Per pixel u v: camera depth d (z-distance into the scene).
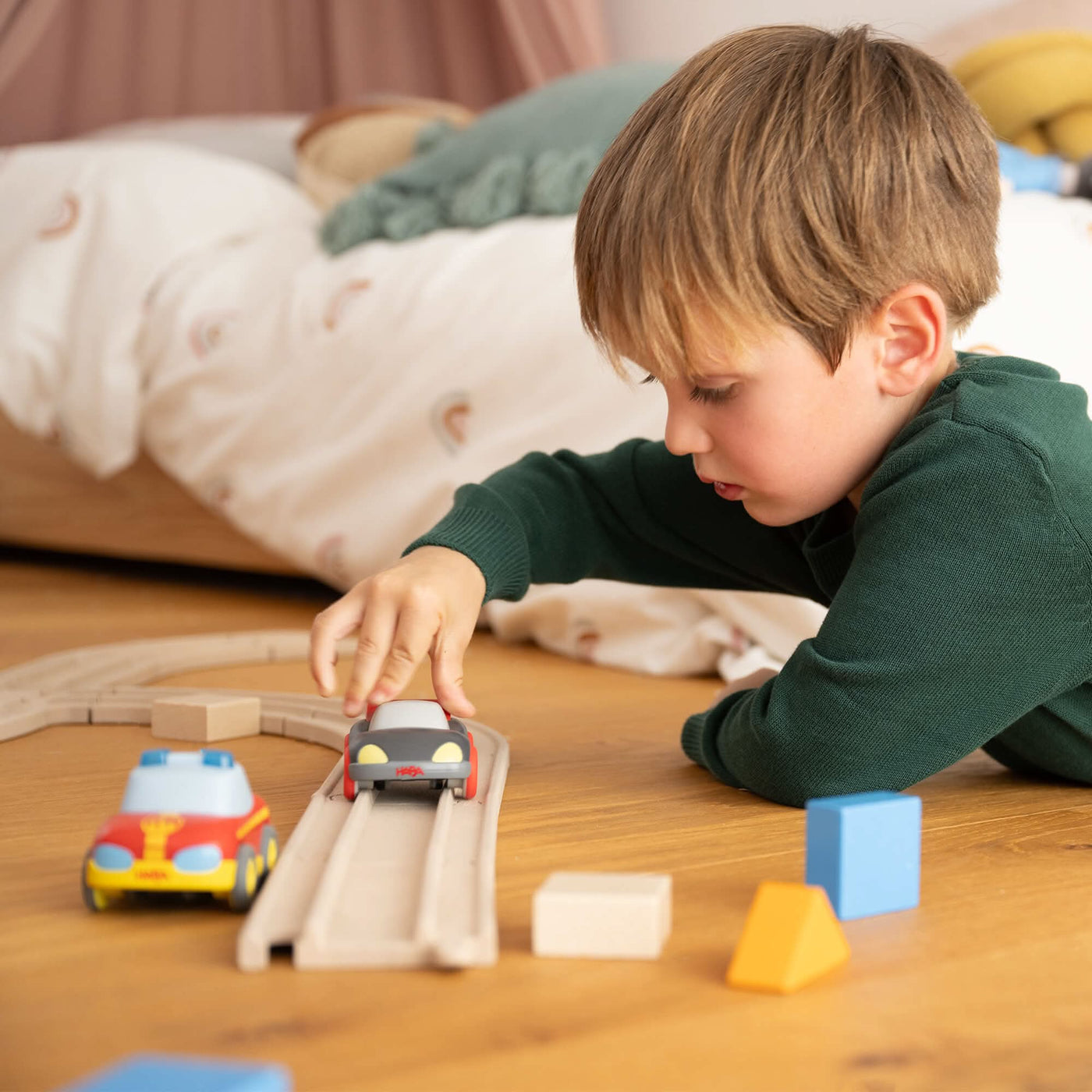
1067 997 0.52
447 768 0.73
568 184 1.70
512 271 1.58
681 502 1.00
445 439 1.56
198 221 2.03
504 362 1.52
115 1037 0.47
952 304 0.81
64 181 2.08
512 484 0.98
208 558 1.99
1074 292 1.33
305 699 1.08
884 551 0.76
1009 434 0.75
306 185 2.32
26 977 0.53
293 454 1.74
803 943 0.53
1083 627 0.77
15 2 2.67
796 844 0.72
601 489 1.03
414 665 0.78
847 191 0.75
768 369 0.75
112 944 0.57
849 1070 0.46
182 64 3.13
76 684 1.20
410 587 0.80
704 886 0.65
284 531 1.74
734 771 0.83
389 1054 0.46
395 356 1.64
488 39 3.01
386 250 1.78
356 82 3.13
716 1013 0.50
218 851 0.59
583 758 0.95
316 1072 0.45
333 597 1.92
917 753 0.76
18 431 2.24
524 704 1.18
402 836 0.68
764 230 0.74
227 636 1.44
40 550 2.47
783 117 0.75
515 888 0.65
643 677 1.34
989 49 1.82
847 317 0.76
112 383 1.91
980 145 0.82
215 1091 0.32
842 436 0.79
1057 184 1.58
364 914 0.57
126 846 0.59
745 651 1.26
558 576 0.99
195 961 0.55
